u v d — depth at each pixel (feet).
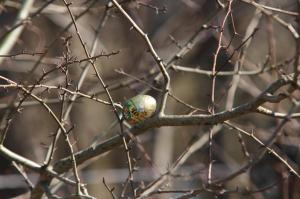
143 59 44.60
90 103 55.06
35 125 58.13
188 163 46.34
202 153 48.93
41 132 58.13
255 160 23.73
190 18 50.29
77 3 37.11
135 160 25.75
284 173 37.81
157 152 54.49
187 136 46.26
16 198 34.47
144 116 24.56
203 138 37.93
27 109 57.82
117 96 46.21
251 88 44.78
